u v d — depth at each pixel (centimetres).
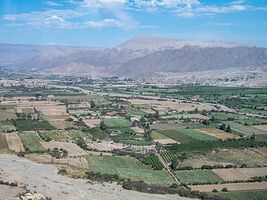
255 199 16062
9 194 15350
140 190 16725
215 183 18050
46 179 17788
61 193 15862
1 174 18275
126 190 16688
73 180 17850
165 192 16550
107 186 17175
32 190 16012
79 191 16262
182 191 16612
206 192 16788
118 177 18625
